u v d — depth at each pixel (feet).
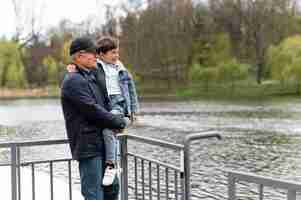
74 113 13.23
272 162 59.31
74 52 13.53
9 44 262.67
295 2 257.96
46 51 268.21
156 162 14.84
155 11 258.78
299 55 228.22
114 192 14.97
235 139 82.43
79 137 13.23
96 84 13.88
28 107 187.52
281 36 252.01
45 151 53.21
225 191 41.09
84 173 13.51
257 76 246.47
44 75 263.70
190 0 261.65
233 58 250.16
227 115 134.00
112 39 16.34
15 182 15.64
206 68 247.09
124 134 15.80
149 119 123.54
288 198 9.05
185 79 250.37
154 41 254.68
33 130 104.99
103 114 13.06
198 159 61.46
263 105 172.96
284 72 229.66
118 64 16.51
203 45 257.55
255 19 254.88
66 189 21.79
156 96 225.56
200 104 180.96
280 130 96.73
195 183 44.73
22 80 260.62
